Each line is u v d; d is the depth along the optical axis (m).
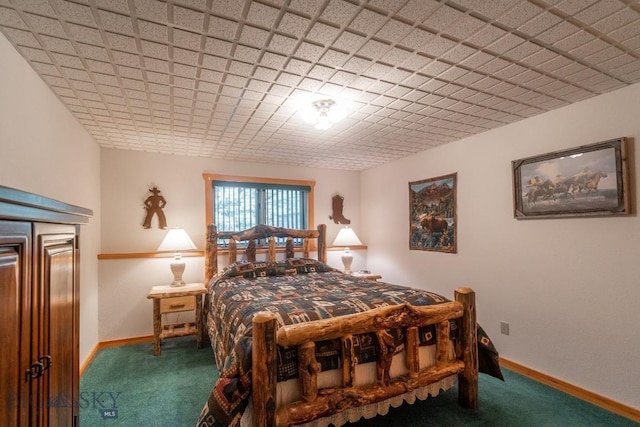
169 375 2.59
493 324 2.87
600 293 2.15
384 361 1.72
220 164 3.98
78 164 2.61
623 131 2.05
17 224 0.80
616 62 1.75
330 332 1.58
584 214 2.22
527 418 1.98
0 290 0.73
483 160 2.99
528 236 2.60
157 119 2.58
